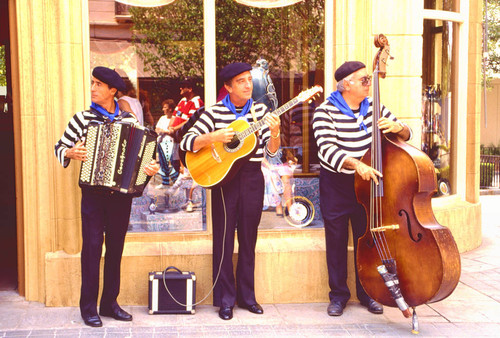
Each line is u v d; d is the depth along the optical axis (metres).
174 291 4.34
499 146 23.28
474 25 6.64
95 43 4.71
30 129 4.51
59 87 4.45
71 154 3.84
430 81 6.28
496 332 4.03
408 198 3.75
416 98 4.84
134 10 4.76
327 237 4.43
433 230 3.67
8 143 7.51
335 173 4.33
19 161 4.64
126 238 4.75
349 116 4.27
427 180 3.74
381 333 3.99
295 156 4.95
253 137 4.06
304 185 4.96
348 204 4.34
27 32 4.45
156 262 4.57
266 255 4.64
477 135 6.71
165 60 4.82
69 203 4.48
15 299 4.66
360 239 4.00
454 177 6.59
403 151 3.77
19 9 4.43
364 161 4.00
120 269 4.51
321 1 4.89
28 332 3.94
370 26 4.77
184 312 4.35
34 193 4.56
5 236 6.80
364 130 4.27
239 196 4.28
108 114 4.01
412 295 3.76
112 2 4.71
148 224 4.79
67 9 4.40
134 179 3.88
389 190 3.82
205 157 4.14
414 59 4.81
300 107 4.93
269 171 4.92
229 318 4.25
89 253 4.05
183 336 3.90
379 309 4.40
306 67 4.94
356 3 4.76
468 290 5.01
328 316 4.35
